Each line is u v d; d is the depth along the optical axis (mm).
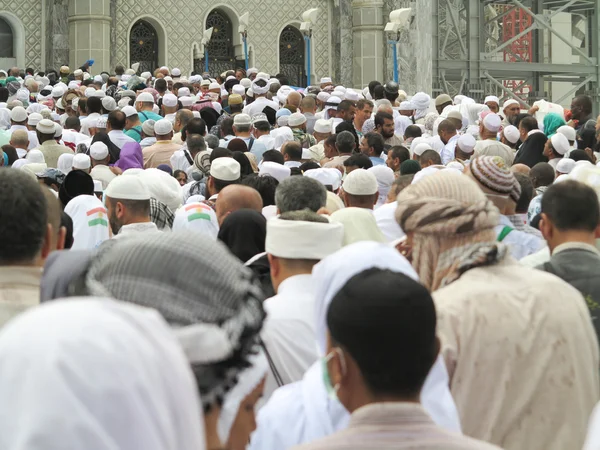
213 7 33156
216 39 33719
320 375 3182
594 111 31484
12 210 3082
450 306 3336
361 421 2344
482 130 12984
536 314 3332
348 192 7184
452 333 3299
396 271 2803
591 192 4219
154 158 13023
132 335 1444
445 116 18203
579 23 33969
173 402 1502
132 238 2105
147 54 32625
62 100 19953
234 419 2465
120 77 24188
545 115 16500
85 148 13133
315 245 4109
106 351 1396
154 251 2021
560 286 3439
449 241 3547
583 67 31188
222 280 2031
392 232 6508
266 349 3914
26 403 1346
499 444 3281
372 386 2371
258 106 19281
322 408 3094
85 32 30484
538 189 8852
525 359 3289
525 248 5293
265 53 34000
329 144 12562
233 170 8352
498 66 30203
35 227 3131
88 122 16703
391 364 2348
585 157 11422
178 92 21438
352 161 10492
